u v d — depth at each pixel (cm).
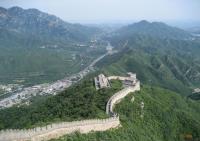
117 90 11981
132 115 10306
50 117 9638
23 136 6150
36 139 6381
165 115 11838
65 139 6788
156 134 10206
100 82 14050
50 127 6694
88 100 10931
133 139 8519
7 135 5931
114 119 8544
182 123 12138
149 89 14938
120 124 8844
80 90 12769
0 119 14075
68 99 11738
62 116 9288
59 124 6931
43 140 6519
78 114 9256
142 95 12825
